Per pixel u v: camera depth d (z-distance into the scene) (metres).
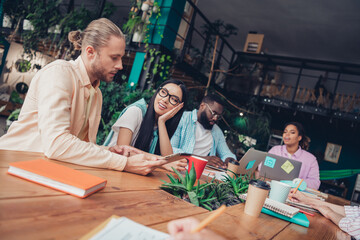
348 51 9.31
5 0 6.08
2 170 0.81
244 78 8.79
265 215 1.13
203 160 1.42
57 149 1.07
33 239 0.48
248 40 9.32
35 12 5.82
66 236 0.52
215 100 2.97
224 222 0.87
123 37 1.33
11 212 0.56
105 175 1.06
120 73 5.73
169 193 1.07
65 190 0.76
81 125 1.38
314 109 7.71
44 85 1.17
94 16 5.72
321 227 1.21
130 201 0.83
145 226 0.63
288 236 0.93
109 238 0.51
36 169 0.80
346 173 7.12
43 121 1.11
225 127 6.46
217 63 7.52
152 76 4.93
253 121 7.14
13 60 6.91
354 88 10.27
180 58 5.46
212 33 6.85
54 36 5.90
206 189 1.19
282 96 8.82
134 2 5.02
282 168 2.46
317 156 9.25
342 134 9.12
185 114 3.03
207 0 8.64
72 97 1.27
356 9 7.15
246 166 2.28
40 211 0.60
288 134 3.39
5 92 6.89
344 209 1.53
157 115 2.00
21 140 1.22
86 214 0.65
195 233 0.44
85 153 1.11
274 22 8.88
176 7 5.12
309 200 1.63
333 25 8.13
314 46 9.61
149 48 5.01
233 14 9.05
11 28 6.42
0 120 6.21
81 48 1.35
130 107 1.94
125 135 1.82
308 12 7.88
